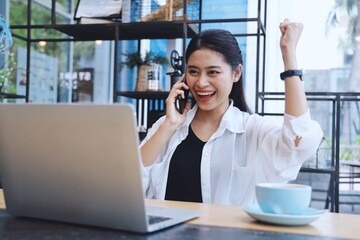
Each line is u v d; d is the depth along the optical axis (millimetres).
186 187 1396
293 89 1172
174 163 1420
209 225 818
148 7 2506
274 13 3305
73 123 752
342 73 3244
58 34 4059
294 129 1172
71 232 753
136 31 2650
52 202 820
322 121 3209
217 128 1441
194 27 2648
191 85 1366
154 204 1062
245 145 1417
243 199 1383
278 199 832
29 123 797
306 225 832
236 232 764
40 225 808
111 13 2594
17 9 3865
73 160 773
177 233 752
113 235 733
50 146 789
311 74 3289
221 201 1368
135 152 710
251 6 3004
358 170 2887
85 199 780
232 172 1386
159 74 2619
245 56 3158
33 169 823
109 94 4316
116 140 721
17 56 3697
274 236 737
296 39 1189
